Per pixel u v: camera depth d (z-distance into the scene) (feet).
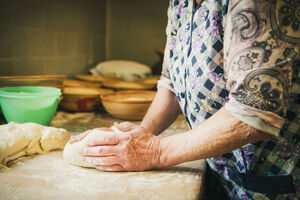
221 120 2.33
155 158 2.66
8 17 5.41
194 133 2.49
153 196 2.35
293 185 2.64
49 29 6.93
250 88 2.19
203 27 2.59
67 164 3.00
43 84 4.86
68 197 2.29
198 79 2.67
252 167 2.72
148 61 11.39
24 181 2.58
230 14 2.24
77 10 8.40
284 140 2.61
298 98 2.53
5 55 5.40
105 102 5.17
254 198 2.77
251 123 2.21
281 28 2.12
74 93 5.53
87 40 9.27
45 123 4.33
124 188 2.47
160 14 11.09
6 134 3.15
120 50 11.32
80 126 4.72
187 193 2.41
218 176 3.09
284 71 2.15
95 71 8.98
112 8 11.03
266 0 2.11
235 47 2.23
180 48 2.99
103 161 2.74
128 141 2.69
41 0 6.51
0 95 4.04
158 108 3.53
